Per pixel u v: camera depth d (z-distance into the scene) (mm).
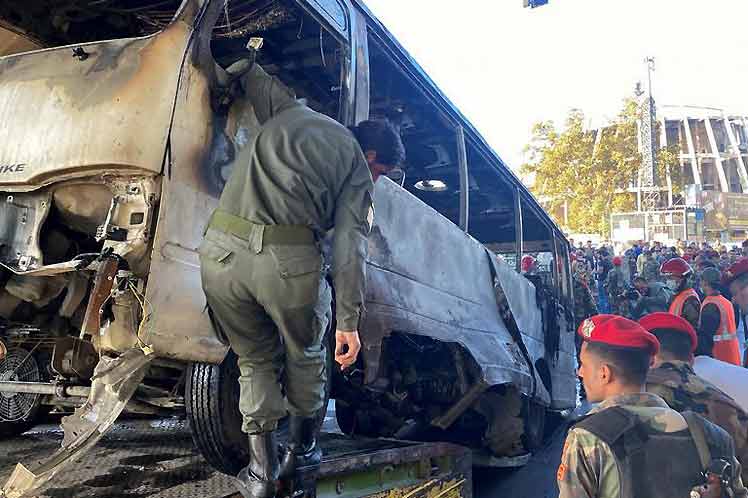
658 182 55000
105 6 3852
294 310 2449
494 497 5512
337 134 2607
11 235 2975
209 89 2980
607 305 19641
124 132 2775
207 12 2979
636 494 2086
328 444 4117
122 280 2744
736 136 84125
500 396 6160
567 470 2197
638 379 2406
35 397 4379
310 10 3461
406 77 4770
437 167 6715
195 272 2854
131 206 2770
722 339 6172
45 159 2867
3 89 3053
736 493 2145
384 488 3588
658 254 23375
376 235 4043
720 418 2879
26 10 3875
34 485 2377
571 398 9242
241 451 3227
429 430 6055
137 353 2674
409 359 5055
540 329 8023
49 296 3229
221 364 3125
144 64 2855
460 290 5316
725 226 54031
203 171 2936
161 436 4672
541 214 8875
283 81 4324
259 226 2445
